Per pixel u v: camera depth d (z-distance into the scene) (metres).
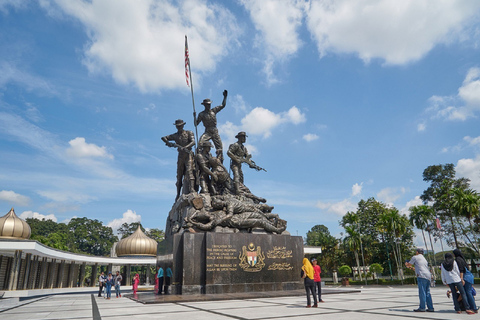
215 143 21.69
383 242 61.31
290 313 8.30
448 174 59.53
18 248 25.31
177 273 15.62
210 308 9.96
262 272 16.50
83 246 96.44
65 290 35.91
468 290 8.09
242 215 17.97
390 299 12.49
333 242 68.75
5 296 23.48
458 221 52.59
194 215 17.31
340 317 7.35
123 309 10.86
